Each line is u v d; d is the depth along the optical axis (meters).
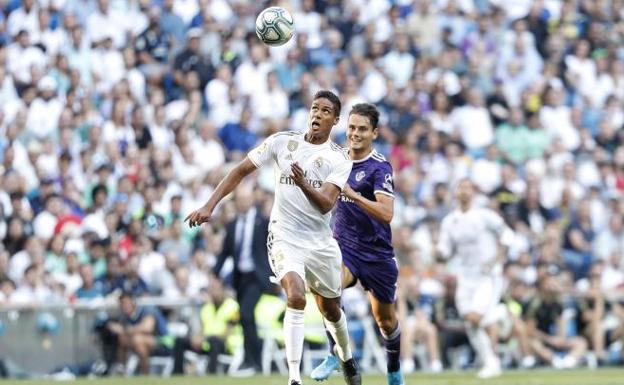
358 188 30.47
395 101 64.50
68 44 60.53
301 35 66.50
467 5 74.38
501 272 47.41
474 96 66.81
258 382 39.88
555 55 73.19
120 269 48.94
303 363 48.31
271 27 29.92
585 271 60.59
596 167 67.44
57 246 49.97
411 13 72.94
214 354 47.59
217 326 47.72
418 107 64.69
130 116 58.06
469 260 46.00
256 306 46.41
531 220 61.41
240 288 46.56
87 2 63.00
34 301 46.78
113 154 55.50
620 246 61.91
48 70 58.69
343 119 63.41
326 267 28.19
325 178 28.17
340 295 28.73
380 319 31.38
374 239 30.78
